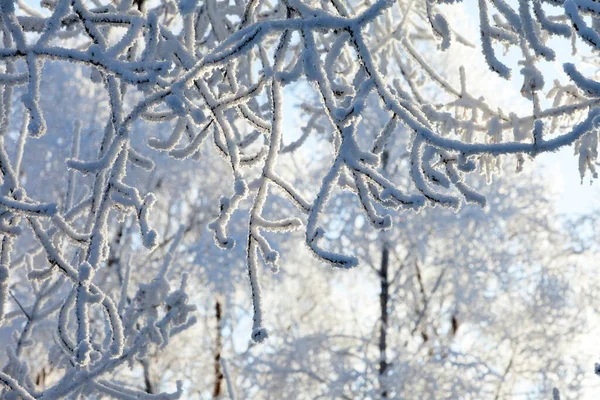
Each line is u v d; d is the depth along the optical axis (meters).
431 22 2.39
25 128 2.62
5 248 2.47
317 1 2.68
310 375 10.26
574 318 11.16
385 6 1.84
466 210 10.79
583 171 2.90
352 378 9.72
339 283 12.25
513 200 11.70
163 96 2.03
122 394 3.12
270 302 12.28
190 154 2.33
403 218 10.80
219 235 2.01
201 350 12.10
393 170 10.87
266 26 1.85
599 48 1.84
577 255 12.37
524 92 2.76
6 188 2.33
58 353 4.35
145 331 3.43
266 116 3.17
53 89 11.98
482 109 3.20
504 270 11.11
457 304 11.31
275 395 10.39
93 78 2.92
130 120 2.08
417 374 9.67
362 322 11.66
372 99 10.55
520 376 11.05
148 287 3.88
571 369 10.77
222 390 11.90
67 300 2.35
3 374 2.62
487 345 11.38
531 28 2.15
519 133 3.08
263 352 10.84
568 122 3.10
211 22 3.25
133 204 2.14
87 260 2.17
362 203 1.90
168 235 12.95
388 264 11.67
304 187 11.76
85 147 11.65
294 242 11.84
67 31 3.32
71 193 3.48
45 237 2.27
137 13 2.49
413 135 2.01
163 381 11.44
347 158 1.82
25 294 8.41
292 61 3.29
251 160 2.23
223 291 11.27
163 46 2.39
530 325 11.12
